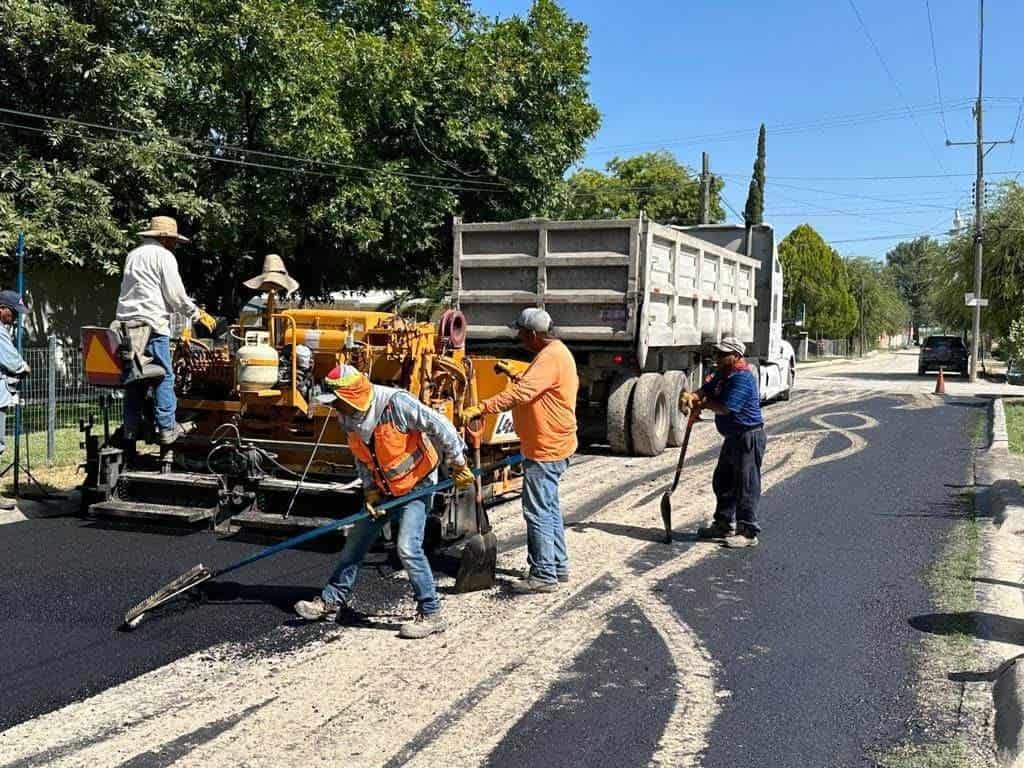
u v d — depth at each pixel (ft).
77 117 41.98
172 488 23.91
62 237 40.37
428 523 21.88
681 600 19.17
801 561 22.33
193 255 56.90
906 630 17.46
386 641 16.55
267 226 50.65
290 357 23.48
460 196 61.57
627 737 12.98
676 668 15.51
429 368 23.26
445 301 38.78
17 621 17.01
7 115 42.06
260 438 24.63
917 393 79.51
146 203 45.60
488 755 12.37
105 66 40.68
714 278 45.39
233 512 23.12
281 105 50.06
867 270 269.23
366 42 52.42
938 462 38.11
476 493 20.94
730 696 14.42
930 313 142.72
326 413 23.15
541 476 19.49
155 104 48.34
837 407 64.28
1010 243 107.45
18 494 27.07
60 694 13.99
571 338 36.73
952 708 14.02
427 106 56.75
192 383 25.61
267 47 47.50
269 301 24.34
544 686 14.67
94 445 24.62
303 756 12.23
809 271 197.47
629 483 32.48
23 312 27.81
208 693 14.17
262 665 15.31
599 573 21.08
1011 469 35.99
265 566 20.81
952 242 114.73
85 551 21.72
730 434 23.73
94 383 23.99
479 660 15.70
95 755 12.14
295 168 50.70
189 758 12.10
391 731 13.02
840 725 13.44
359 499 22.33
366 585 19.76
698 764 12.24
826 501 29.63
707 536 24.53
